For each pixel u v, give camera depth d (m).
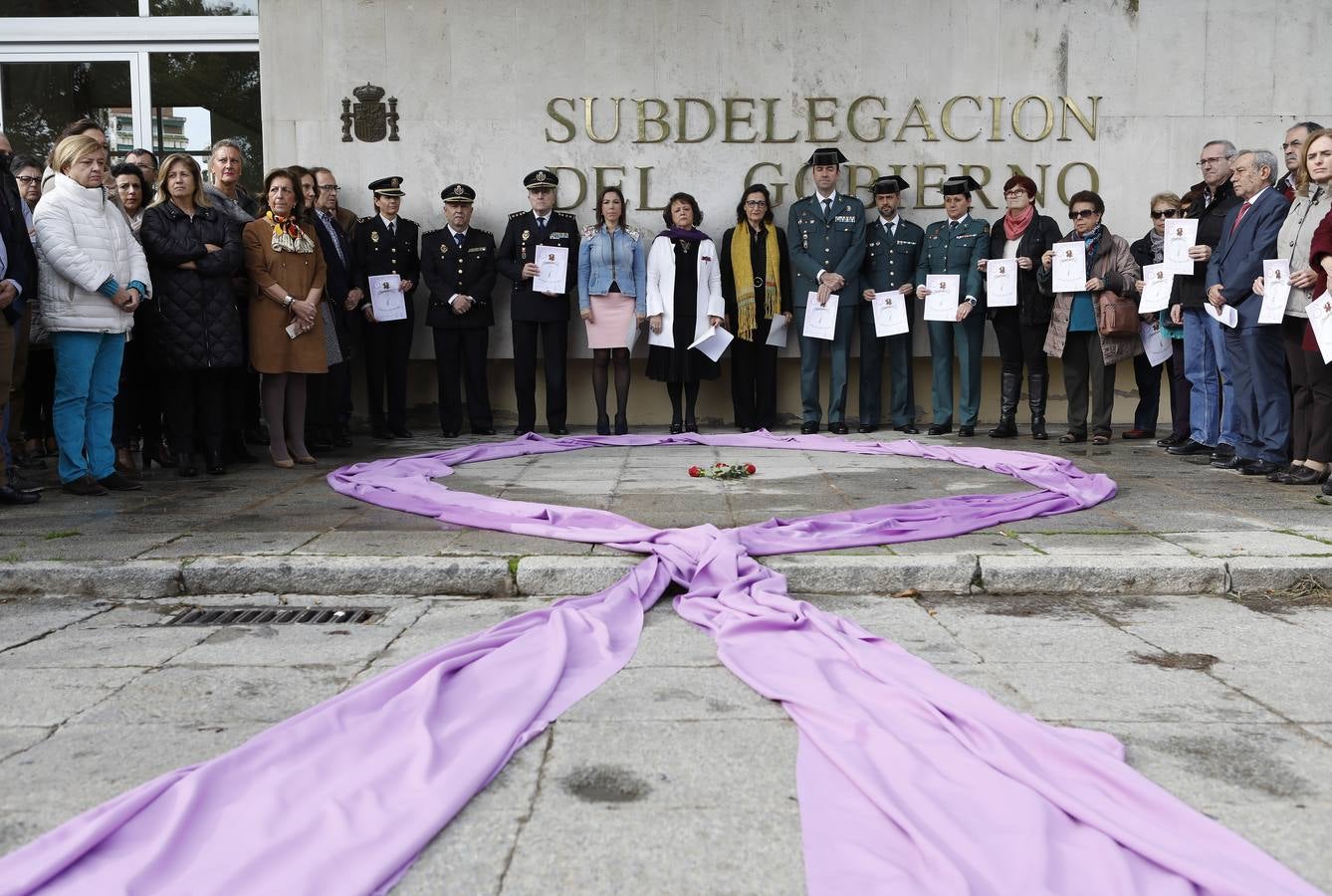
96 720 3.23
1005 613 4.48
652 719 3.21
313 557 4.97
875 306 9.79
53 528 5.68
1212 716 3.22
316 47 10.38
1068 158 10.39
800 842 2.44
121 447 7.48
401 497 6.40
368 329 9.72
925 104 10.37
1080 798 2.55
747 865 2.34
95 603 4.70
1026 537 5.42
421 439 9.88
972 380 9.69
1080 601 4.68
